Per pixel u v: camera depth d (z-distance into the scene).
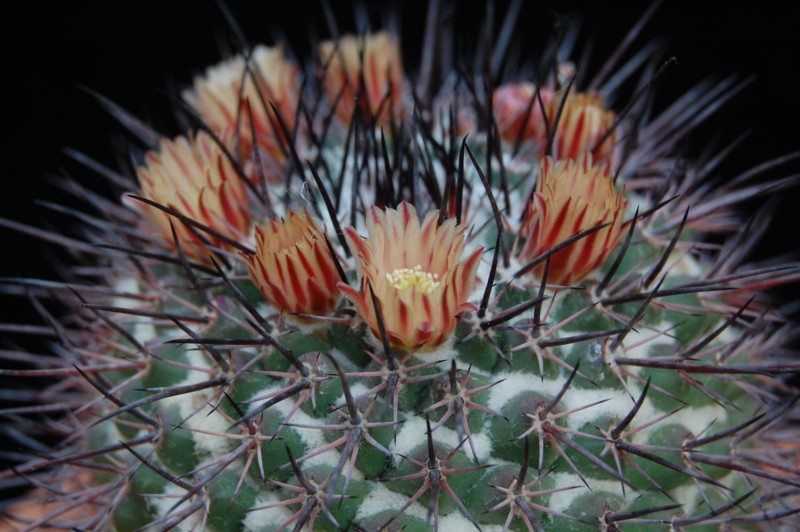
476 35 0.41
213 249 0.21
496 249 0.19
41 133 0.41
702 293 0.23
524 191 0.23
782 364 0.22
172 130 0.43
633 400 0.20
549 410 0.19
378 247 0.19
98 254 0.26
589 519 0.20
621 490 0.20
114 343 0.22
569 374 0.20
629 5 0.39
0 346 0.38
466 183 0.22
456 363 0.20
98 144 0.42
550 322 0.21
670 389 0.21
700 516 0.20
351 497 0.19
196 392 0.21
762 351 0.24
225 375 0.20
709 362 0.22
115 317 0.23
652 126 0.27
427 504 0.19
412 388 0.20
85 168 0.41
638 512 0.19
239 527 0.20
